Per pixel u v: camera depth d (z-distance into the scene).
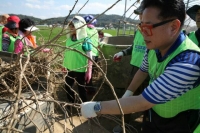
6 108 1.40
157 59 1.38
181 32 1.29
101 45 3.69
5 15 4.78
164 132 1.56
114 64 3.60
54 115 1.71
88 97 3.96
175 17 1.13
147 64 1.65
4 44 3.05
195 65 1.15
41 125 1.75
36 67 1.81
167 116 1.49
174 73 1.14
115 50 3.54
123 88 3.71
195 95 1.36
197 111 1.42
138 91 2.85
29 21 3.12
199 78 1.22
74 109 3.42
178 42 1.24
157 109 1.55
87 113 1.23
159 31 1.14
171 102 1.41
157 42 1.19
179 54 1.22
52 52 2.04
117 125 2.95
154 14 1.12
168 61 1.26
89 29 3.50
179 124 1.45
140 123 3.23
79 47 3.06
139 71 1.75
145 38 1.21
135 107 1.18
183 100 1.38
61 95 3.92
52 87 1.81
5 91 1.58
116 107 1.19
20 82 0.94
